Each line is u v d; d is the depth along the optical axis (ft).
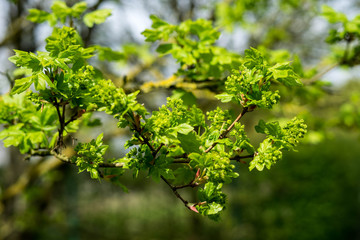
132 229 35.01
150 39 7.50
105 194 37.73
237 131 4.74
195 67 7.87
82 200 35.63
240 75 4.66
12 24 15.61
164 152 4.84
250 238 28.89
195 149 4.77
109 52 7.80
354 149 32.48
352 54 9.43
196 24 7.48
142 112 4.33
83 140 12.45
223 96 4.74
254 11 17.39
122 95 4.25
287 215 29.40
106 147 5.08
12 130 5.75
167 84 8.07
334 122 14.79
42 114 5.84
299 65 8.75
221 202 4.58
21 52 4.35
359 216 30.25
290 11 19.48
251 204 30.17
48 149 5.77
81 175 32.81
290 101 11.92
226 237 29.66
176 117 4.65
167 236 33.35
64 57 4.57
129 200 40.91
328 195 29.50
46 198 19.39
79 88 4.64
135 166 4.72
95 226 34.22
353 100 15.10
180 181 5.75
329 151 30.91
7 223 18.63
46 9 14.01
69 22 7.50
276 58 8.84
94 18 7.71
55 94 4.69
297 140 4.72
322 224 28.91
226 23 14.51
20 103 6.26
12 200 18.95
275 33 18.49
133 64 15.66
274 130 4.74
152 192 37.55
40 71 4.37
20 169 20.61
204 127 5.09
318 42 20.65
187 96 7.78
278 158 4.48
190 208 4.68
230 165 4.44
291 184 29.99
